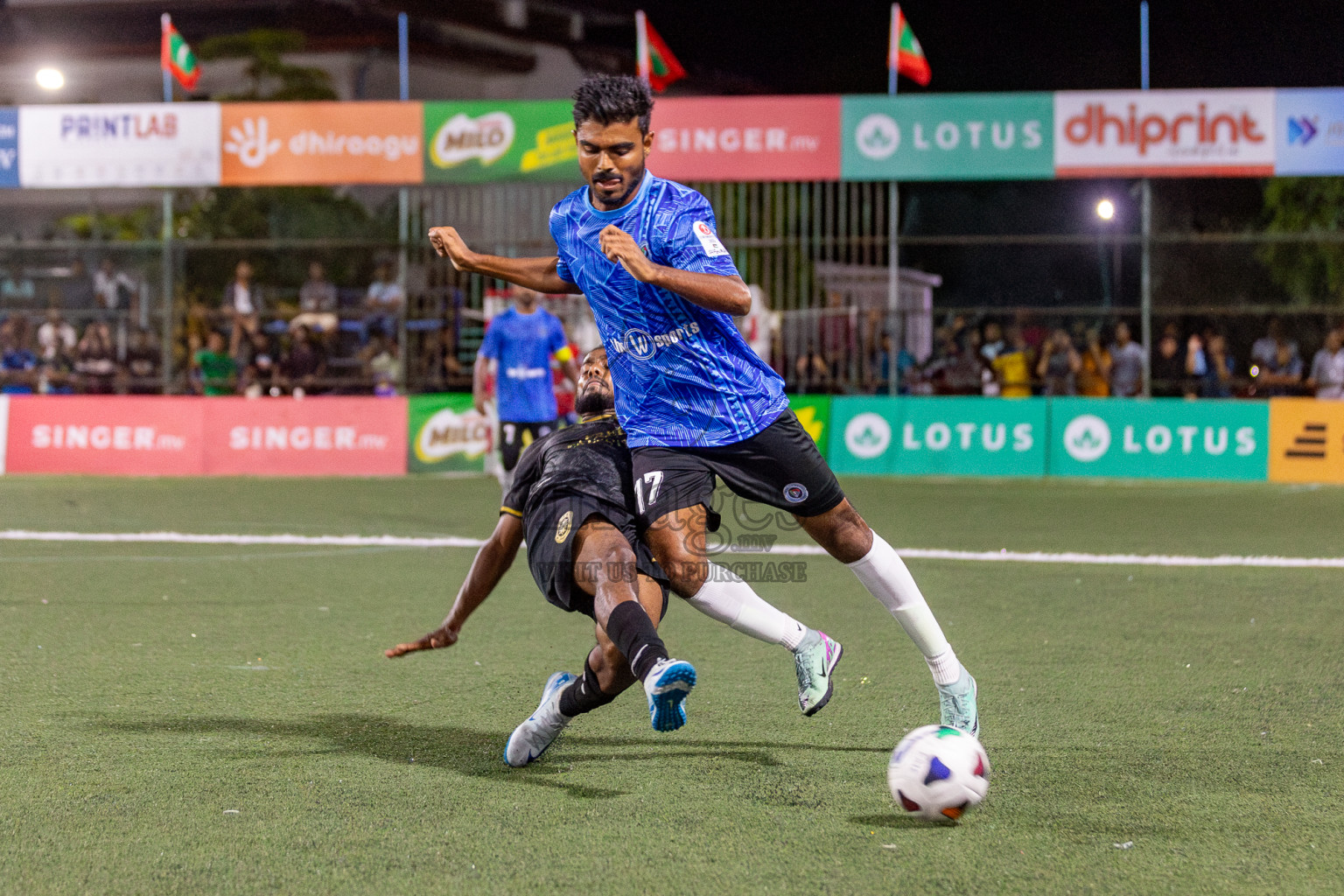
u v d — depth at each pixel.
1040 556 17.89
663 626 12.91
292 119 29.73
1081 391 30.97
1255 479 28.39
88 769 8.01
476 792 7.61
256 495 26.00
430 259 31.20
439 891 6.07
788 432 8.03
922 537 19.97
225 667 11.03
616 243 7.22
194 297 37.78
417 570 16.59
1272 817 7.17
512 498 8.34
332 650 11.75
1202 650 11.79
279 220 41.31
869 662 11.22
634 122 7.67
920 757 7.04
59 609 13.73
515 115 29.44
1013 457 29.30
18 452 30.80
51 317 32.78
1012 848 6.68
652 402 8.03
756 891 6.08
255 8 48.50
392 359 32.81
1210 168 28.11
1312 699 9.95
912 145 28.78
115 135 30.00
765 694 10.09
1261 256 35.59
